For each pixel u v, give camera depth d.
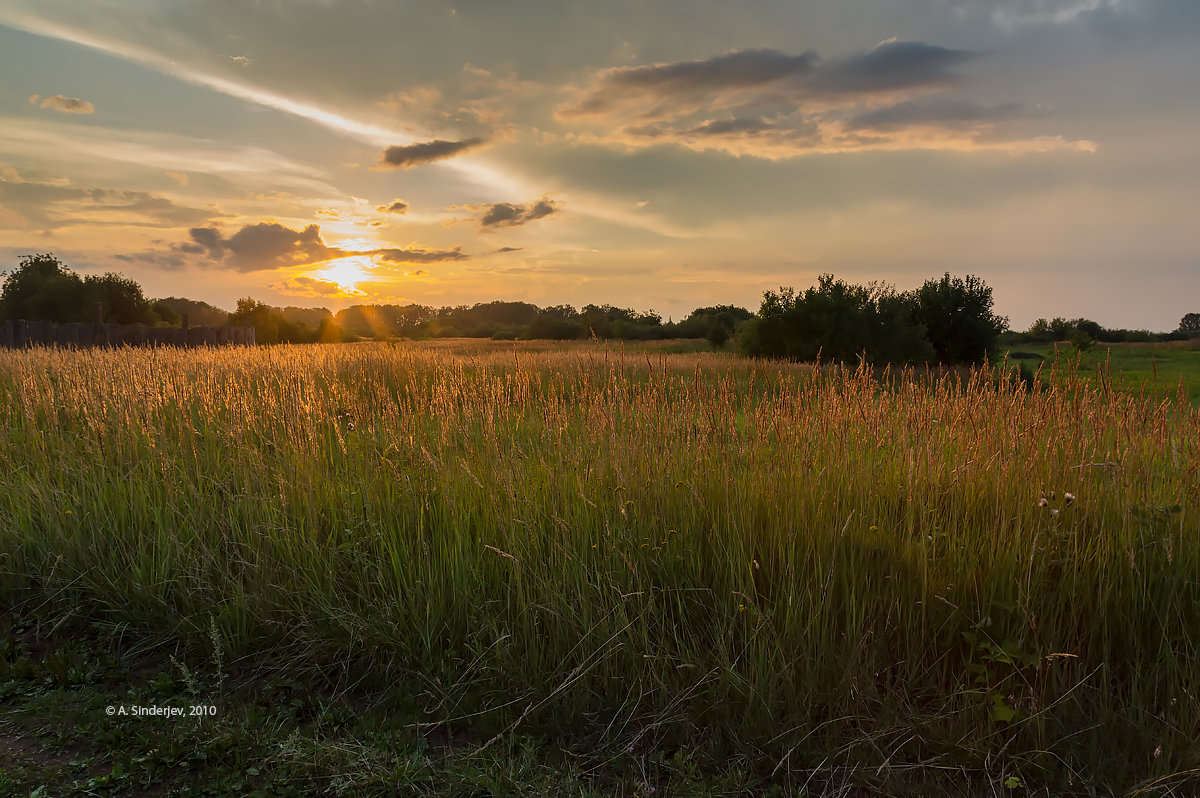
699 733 3.05
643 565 3.74
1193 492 4.01
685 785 2.71
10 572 4.24
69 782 2.65
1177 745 2.82
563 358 17.66
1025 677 3.11
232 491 5.18
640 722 3.08
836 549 3.68
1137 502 3.86
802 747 2.88
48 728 3.01
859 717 2.98
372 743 2.95
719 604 3.51
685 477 4.50
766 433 4.86
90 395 6.56
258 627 3.78
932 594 3.39
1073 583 3.34
